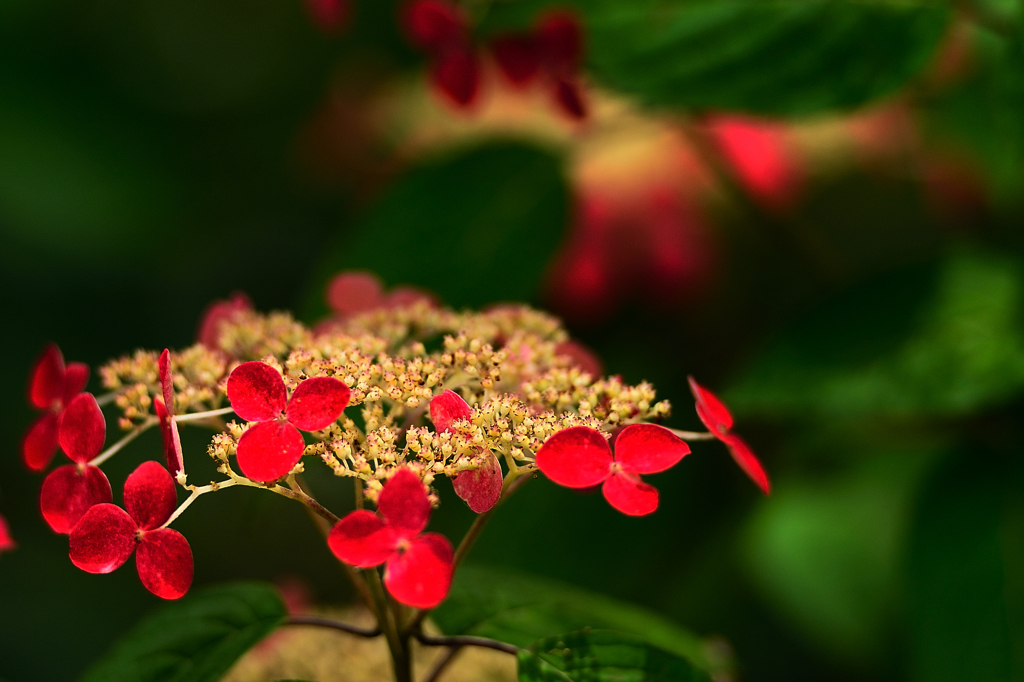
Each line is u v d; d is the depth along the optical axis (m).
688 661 0.52
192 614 0.54
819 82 0.61
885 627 0.73
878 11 0.60
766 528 0.79
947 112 0.82
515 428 0.51
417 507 0.49
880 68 0.61
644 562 0.81
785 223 0.75
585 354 0.57
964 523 0.61
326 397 0.50
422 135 0.97
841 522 0.78
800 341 0.62
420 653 0.59
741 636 0.84
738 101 0.62
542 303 0.87
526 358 0.53
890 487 0.81
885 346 0.61
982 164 0.83
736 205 0.80
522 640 0.55
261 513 0.56
